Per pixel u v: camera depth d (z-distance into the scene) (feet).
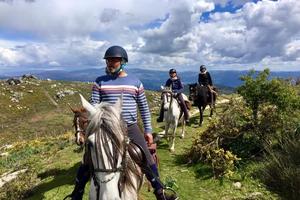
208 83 60.23
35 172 39.42
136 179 15.84
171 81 46.14
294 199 27.30
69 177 35.14
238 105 39.65
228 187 30.37
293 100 36.94
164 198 16.92
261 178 30.83
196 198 28.99
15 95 358.64
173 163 37.65
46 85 418.10
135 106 16.99
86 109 14.39
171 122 43.52
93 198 14.57
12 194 33.47
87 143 14.11
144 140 16.97
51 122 280.51
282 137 35.53
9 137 223.30
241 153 35.83
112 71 16.75
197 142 37.88
